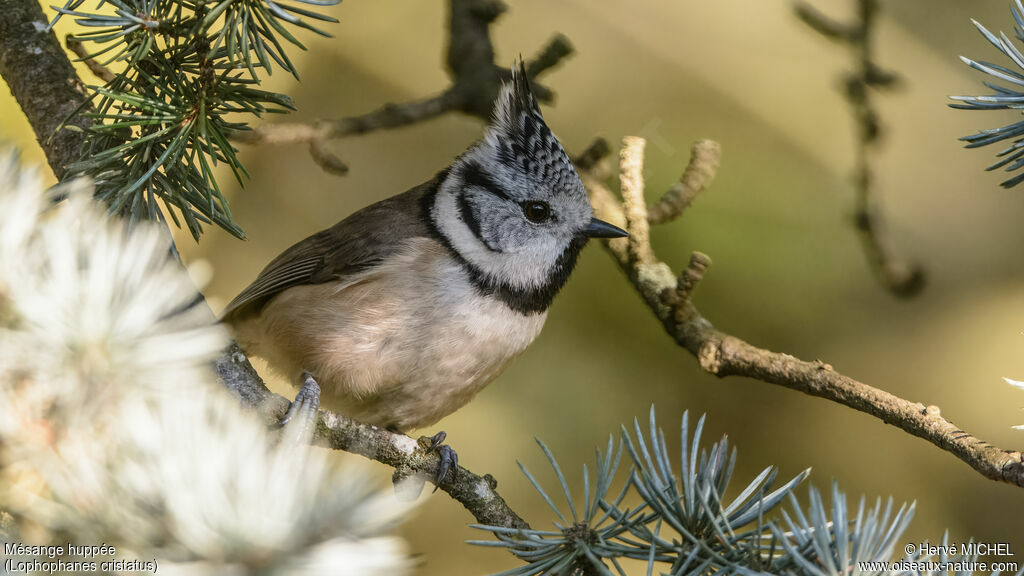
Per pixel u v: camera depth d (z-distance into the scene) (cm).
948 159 1140
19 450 303
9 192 341
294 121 1131
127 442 306
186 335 328
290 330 732
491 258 738
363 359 713
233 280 1077
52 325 312
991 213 1133
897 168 1145
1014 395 1023
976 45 1141
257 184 1116
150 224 558
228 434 315
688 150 1101
